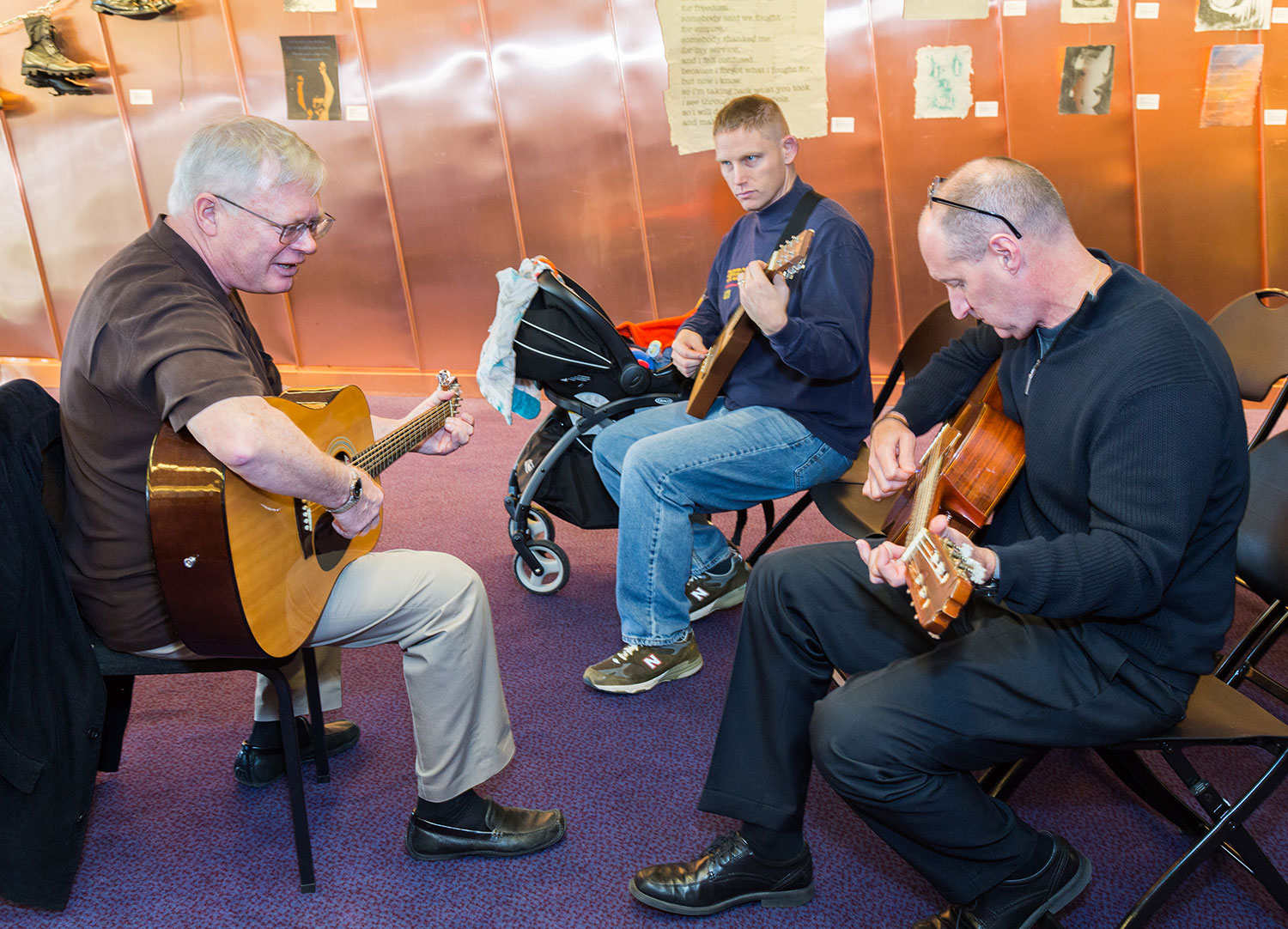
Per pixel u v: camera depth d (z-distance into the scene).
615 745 1.98
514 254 4.41
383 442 1.73
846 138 4.11
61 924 1.52
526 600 2.62
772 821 1.46
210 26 4.21
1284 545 1.59
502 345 2.31
